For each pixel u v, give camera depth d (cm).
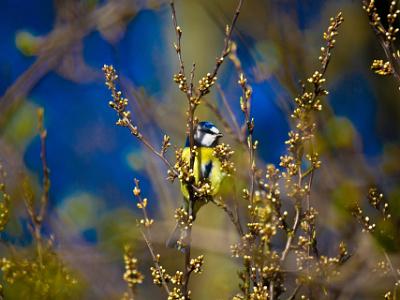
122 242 835
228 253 1211
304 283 652
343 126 957
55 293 658
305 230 672
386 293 669
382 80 1288
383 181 962
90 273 842
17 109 1095
